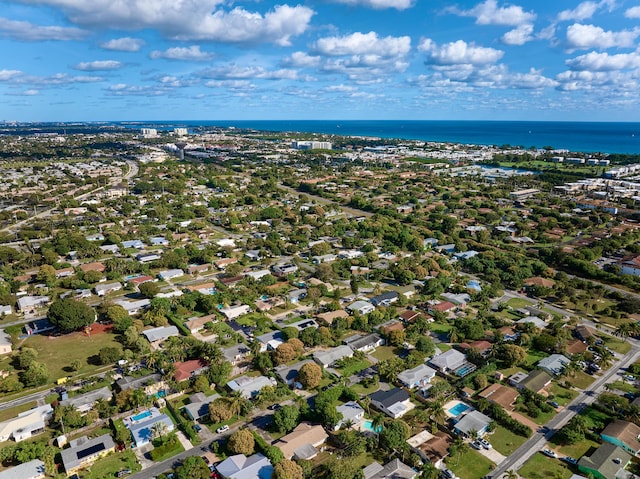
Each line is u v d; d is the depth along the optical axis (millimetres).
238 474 117625
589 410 151875
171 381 159875
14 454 124625
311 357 182000
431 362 177375
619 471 122000
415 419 142250
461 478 121750
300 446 129375
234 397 144750
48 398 155750
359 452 128875
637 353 189000
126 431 135375
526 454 131375
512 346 177500
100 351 174000
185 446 132875
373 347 193125
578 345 190125
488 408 149125
